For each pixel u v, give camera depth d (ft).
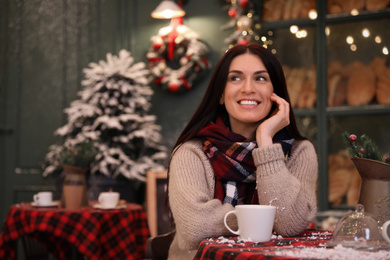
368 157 5.11
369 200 5.01
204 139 6.07
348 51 14.96
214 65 16.48
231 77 6.05
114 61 17.04
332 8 15.06
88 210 10.53
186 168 5.79
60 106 17.54
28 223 10.14
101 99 14.96
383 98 14.52
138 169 14.70
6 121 17.80
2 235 10.46
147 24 17.21
